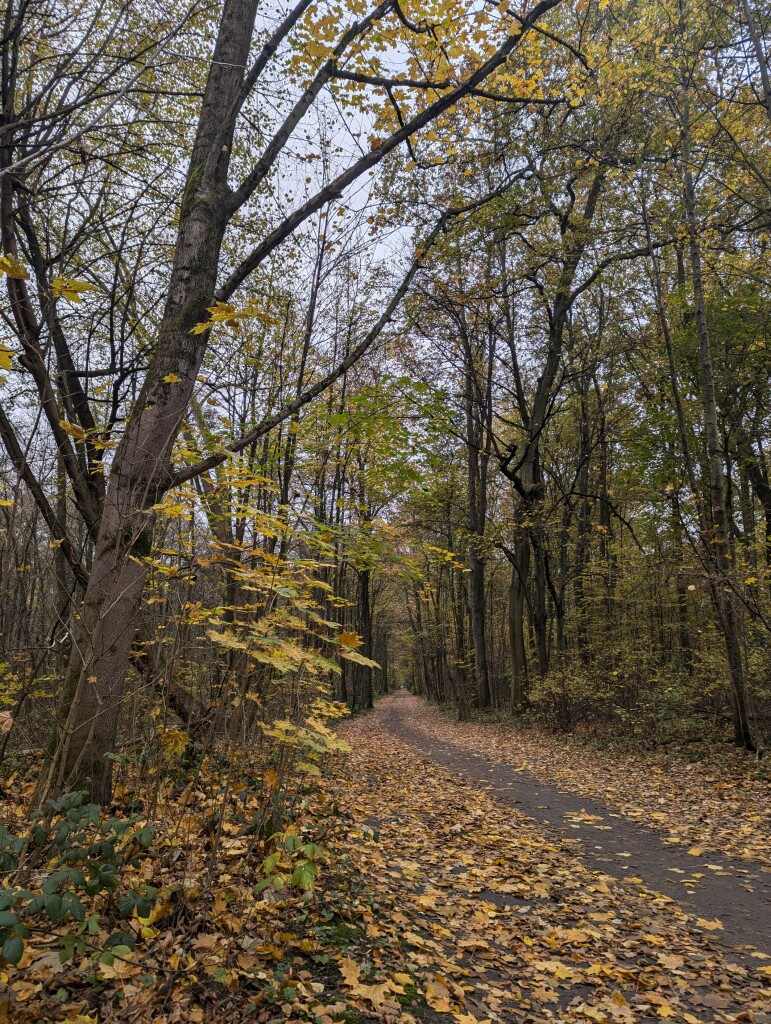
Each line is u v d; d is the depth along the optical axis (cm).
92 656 317
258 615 426
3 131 314
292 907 335
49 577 465
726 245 1154
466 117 719
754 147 1111
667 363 1475
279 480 709
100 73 460
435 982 301
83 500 514
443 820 678
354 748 1270
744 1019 292
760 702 1088
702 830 636
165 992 236
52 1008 218
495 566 2862
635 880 492
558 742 1328
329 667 313
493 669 2861
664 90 1041
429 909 412
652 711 1198
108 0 466
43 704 489
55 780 356
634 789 851
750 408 1449
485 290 1355
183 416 434
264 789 374
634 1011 302
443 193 1066
